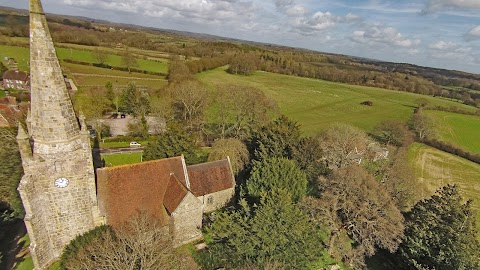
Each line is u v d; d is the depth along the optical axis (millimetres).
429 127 88062
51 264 27547
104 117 85375
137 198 31766
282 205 29891
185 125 73000
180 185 33156
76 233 28047
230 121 70750
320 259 33844
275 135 50125
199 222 34812
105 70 116000
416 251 33438
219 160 44625
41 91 22984
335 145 58188
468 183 67250
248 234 29703
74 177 26047
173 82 85500
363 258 34750
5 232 34219
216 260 31516
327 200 34250
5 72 102375
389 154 64750
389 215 32844
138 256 24781
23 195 23875
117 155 61844
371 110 110312
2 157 33844
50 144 24172
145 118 78438
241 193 41500
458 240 31516
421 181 65750
